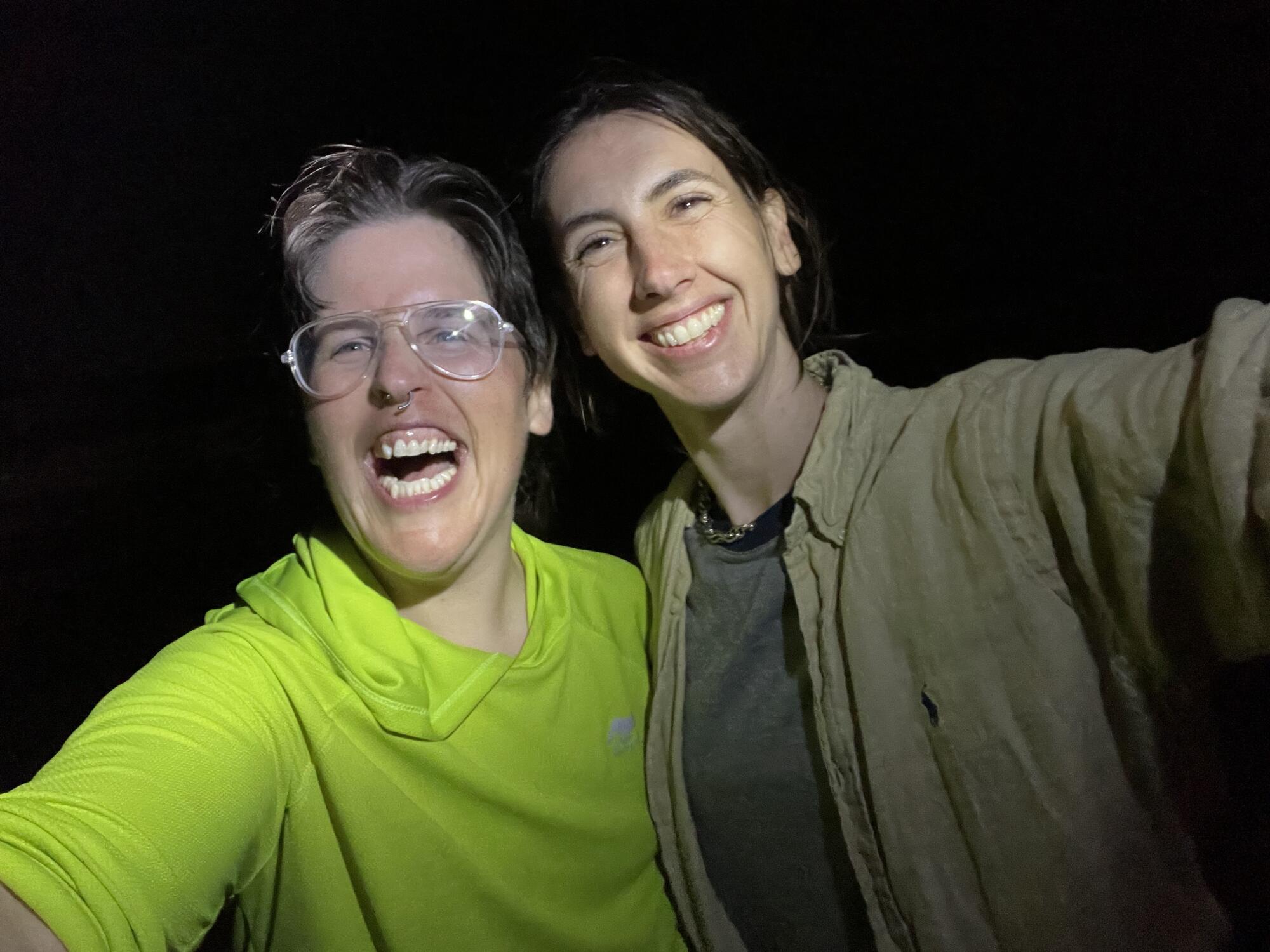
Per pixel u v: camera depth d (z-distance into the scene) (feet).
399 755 1.62
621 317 1.91
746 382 1.87
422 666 1.69
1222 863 1.58
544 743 1.79
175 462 6.14
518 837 1.71
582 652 1.96
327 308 1.79
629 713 2.00
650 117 1.92
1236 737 1.60
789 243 2.14
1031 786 1.56
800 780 1.78
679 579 2.01
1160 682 1.49
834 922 1.77
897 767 1.64
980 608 1.59
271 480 2.07
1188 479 1.32
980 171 5.21
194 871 1.35
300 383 1.77
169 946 1.32
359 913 1.62
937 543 1.64
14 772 4.45
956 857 1.62
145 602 5.39
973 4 4.85
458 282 1.84
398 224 1.83
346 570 1.75
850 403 1.82
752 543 1.94
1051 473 1.50
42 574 5.56
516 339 1.90
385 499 1.74
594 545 4.54
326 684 1.61
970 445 1.62
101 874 1.24
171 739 1.41
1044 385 1.58
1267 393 1.22
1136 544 1.40
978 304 5.32
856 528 1.71
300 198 1.86
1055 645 1.55
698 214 1.86
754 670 1.86
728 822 1.85
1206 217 4.62
